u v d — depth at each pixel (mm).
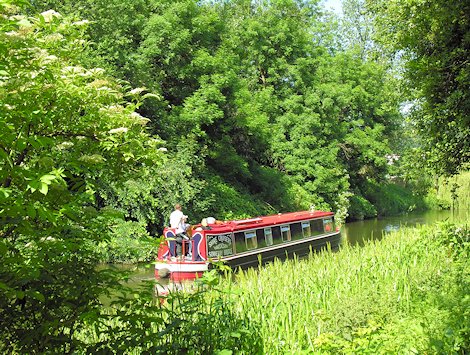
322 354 5535
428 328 5562
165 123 21938
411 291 7828
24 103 4184
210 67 24422
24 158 4551
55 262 4320
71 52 4930
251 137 28375
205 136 24188
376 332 5906
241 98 26281
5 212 3693
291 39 35094
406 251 12141
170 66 23750
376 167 39156
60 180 3934
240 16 39312
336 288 8414
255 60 35312
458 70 12094
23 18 4203
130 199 18359
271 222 17938
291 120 32750
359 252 13141
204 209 21922
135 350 5281
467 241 12328
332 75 36406
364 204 37406
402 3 12859
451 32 11914
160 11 24375
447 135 13023
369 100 39719
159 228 20734
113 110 4645
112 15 20344
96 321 4281
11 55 4043
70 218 4262
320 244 20391
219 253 15008
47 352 4082
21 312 4129
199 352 5180
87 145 4664
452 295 6652
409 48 13203
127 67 19781
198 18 24281
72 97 4426
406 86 13492
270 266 12164
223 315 5938
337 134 35812
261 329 6242
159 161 5121
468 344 5297
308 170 31688
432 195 43594
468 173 42281
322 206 31562
